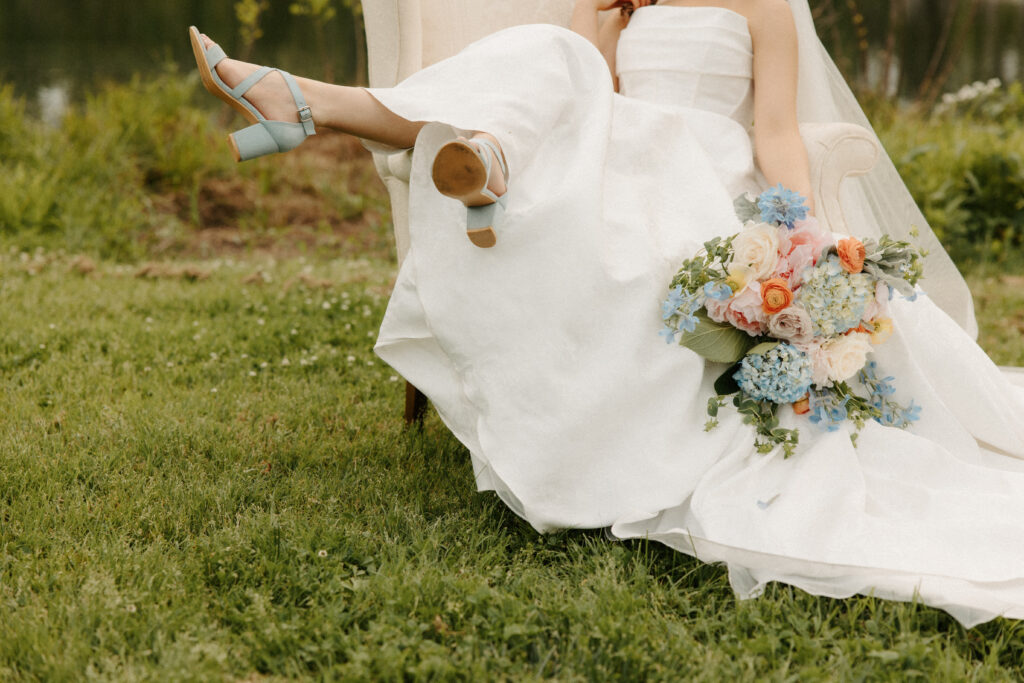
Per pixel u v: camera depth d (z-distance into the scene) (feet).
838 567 6.03
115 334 12.20
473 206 6.68
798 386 6.73
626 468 6.90
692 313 6.77
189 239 20.12
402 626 5.61
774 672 5.30
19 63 29.76
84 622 5.58
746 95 8.77
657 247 7.10
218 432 9.01
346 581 6.21
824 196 8.46
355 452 8.75
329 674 5.15
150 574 6.23
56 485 7.54
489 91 7.12
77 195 19.69
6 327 12.17
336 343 12.76
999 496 6.75
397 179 8.54
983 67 34.58
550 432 6.83
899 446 7.05
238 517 7.07
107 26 35.58
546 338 6.87
